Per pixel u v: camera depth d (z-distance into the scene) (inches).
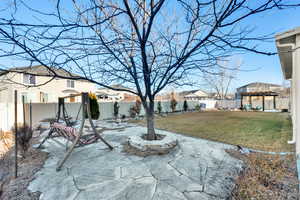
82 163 118.8
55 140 190.4
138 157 129.0
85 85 725.9
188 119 398.6
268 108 757.3
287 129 243.4
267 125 281.3
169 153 137.6
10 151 157.2
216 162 119.3
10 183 92.4
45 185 89.3
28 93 493.7
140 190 83.4
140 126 296.0
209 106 860.6
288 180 93.1
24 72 70.9
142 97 149.3
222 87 992.9
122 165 114.0
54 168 111.2
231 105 839.7
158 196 78.4
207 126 284.0
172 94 661.3
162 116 488.1
